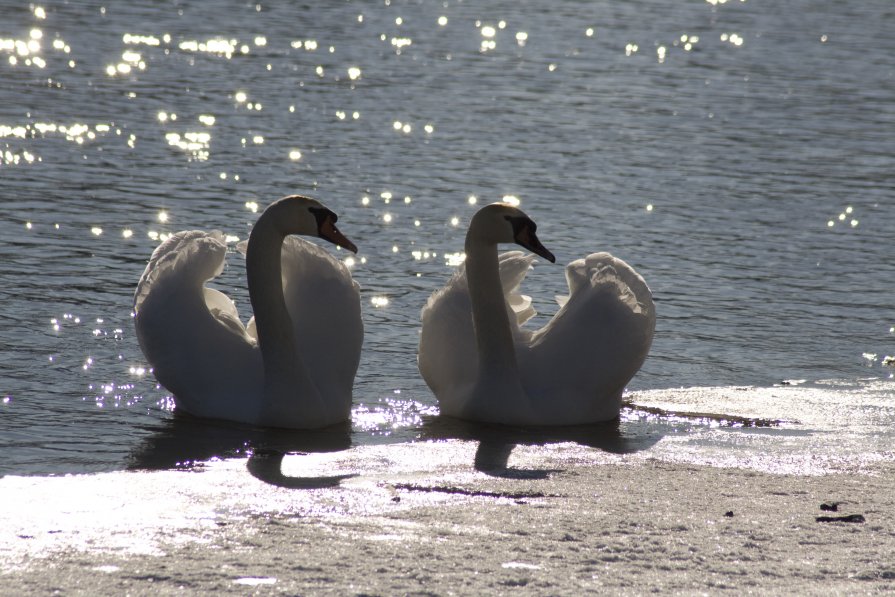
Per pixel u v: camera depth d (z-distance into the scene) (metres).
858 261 19.03
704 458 10.54
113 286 16.09
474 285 12.03
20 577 6.80
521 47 43.09
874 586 6.99
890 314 16.36
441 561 7.22
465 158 25.64
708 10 56.84
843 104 34.44
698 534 7.97
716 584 6.96
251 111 29.80
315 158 25.09
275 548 7.42
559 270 18.09
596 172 24.83
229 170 23.66
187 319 11.98
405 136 27.73
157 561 7.12
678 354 14.50
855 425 11.89
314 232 11.73
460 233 19.83
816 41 47.34
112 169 23.16
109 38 39.97
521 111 31.42
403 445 10.94
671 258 18.70
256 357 12.02
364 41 42.66
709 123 30.95
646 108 32.69
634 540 7.79
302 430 11.62
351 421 12.01
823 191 24.00
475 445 11.02
